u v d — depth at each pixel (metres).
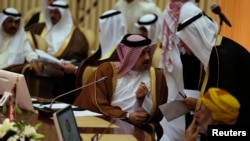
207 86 4.70
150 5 9.68
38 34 9.38
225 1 9.41
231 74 4.60
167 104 4.75
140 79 5.38
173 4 5.68
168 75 5.63
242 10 9.14
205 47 4.83
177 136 5.35
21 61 8.55
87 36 9.51
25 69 7.92
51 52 9.13
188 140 3.57
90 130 4.13
